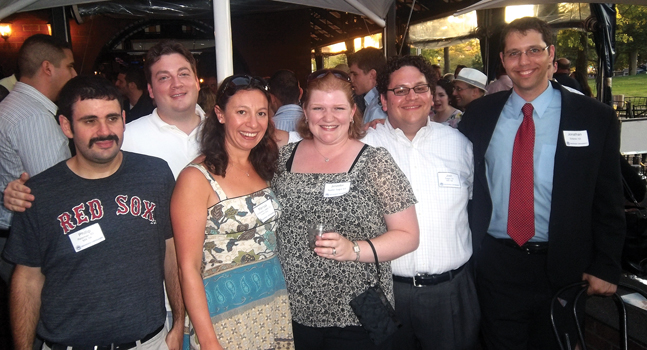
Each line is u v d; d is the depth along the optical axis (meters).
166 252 1.86
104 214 1.59
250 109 1.68
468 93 4.85
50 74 2.51
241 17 9.23
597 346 2.63
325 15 10.25
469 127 2.36
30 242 1.56
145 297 1.66
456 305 2.22
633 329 2.38
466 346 2.28
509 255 2.26
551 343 2.27
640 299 2.43
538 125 2.20
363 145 1.88
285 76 3.78
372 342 1.81
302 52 9.45
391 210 1.80
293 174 1.87
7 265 2.51
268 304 1.75
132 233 1.62
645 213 2.71
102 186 1.61
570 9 7.18
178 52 2.11
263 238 1.76
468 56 12.07
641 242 2.67
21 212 1.54
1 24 7.01
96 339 1.58
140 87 5.46
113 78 7.45
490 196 2.23
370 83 3.88
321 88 1.79
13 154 2.31
